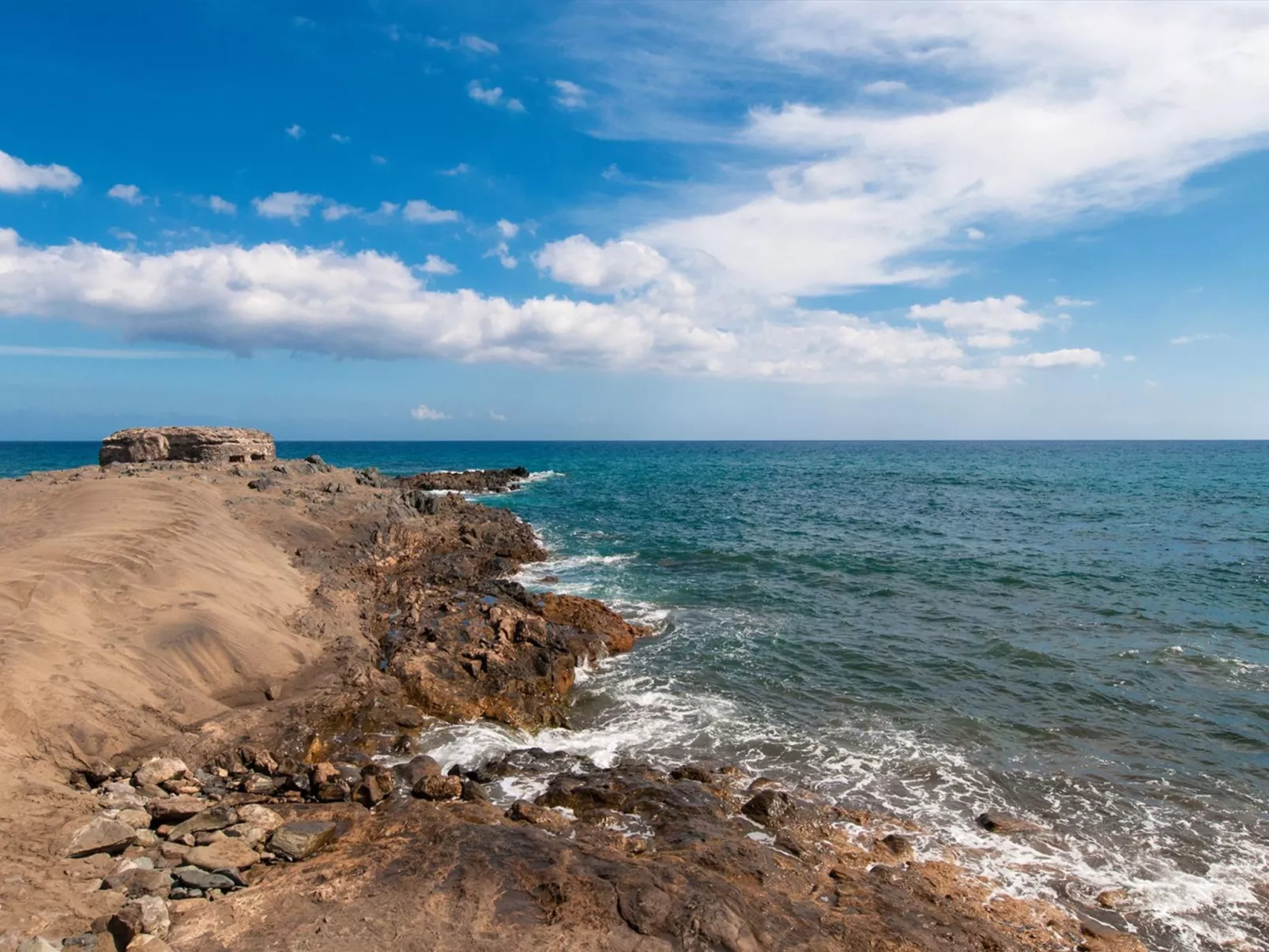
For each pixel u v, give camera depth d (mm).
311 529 23641
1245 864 10148
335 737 12203
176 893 7176
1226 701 15773
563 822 9586
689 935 7105
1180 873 9875
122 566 14562
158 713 11023
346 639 16000
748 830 10094
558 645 16891
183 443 34031
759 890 8273
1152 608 22938
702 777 11789
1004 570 28172
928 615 22172
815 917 7844
